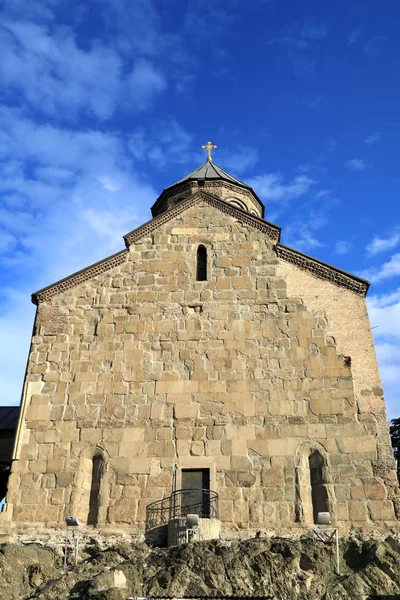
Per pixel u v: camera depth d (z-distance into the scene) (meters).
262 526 17.36
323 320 20.59
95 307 21.70
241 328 20.72
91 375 20.36
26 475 18.83
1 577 15.29
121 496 18.27
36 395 20.12
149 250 22.77
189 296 21.58
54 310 21.75
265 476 18.11
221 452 18.61
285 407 19.14
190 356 20.36
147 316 21.33
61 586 14.89
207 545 15.91
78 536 17.50
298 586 15.03
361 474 17.84
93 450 19.14
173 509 17.89
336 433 18.55
